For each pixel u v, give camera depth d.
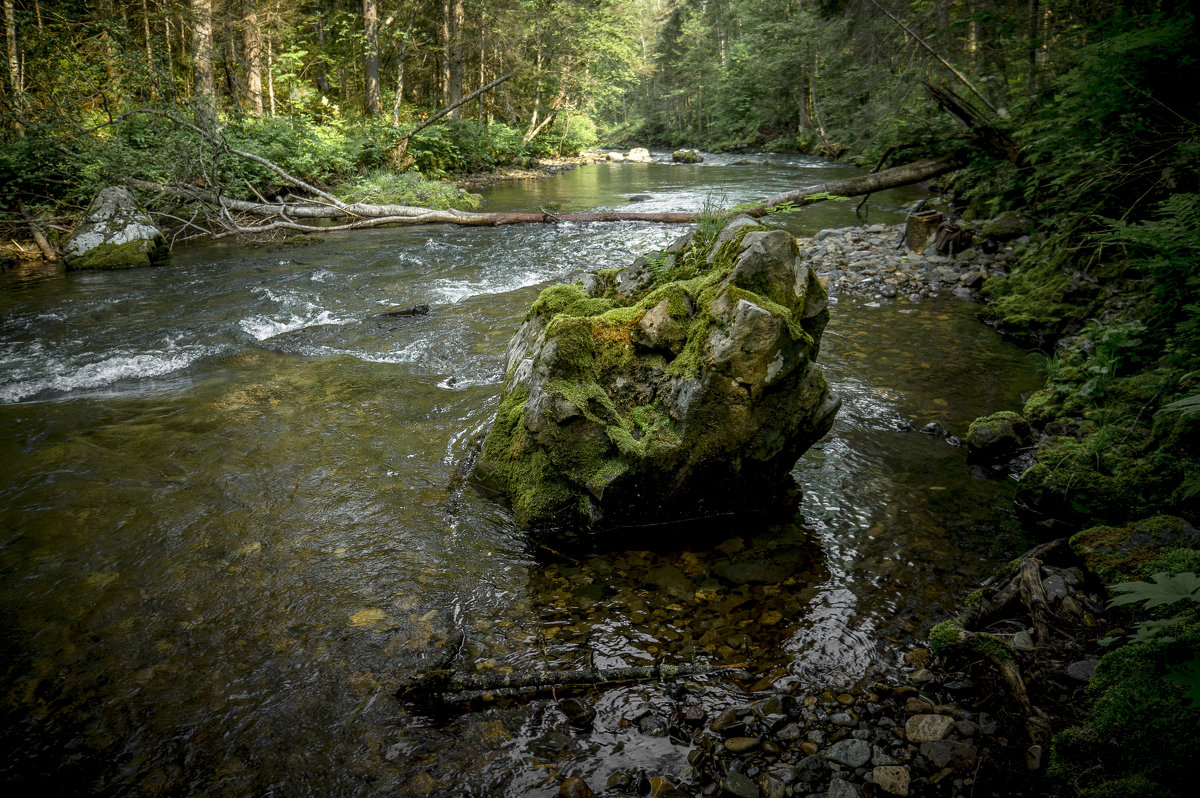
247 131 16.05
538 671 2.55
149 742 2.24
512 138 29.67
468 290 8.40
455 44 26.30
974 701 2.39
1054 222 7.42
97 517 3.60
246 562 3.22
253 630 2.78
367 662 2.61
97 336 6.68
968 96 12.27
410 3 24.39
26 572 3.13
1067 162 7.23
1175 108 6.12
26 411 5.01
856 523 3.59
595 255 10.47
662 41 57.00
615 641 2.74
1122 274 6.21
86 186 11.44
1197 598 1.84
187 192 12.57
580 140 38.59
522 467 3.72
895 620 2.83
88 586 3.04
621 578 3.17
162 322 7.12
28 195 11.63
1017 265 8.09
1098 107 6.45
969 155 10.77
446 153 23.31
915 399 5.12
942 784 2.06
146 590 3.02
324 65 25.73
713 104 45.75
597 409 3.54
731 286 3.40
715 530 3.59
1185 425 3.55
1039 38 9.75
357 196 15.45
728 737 2.27
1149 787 1.87
